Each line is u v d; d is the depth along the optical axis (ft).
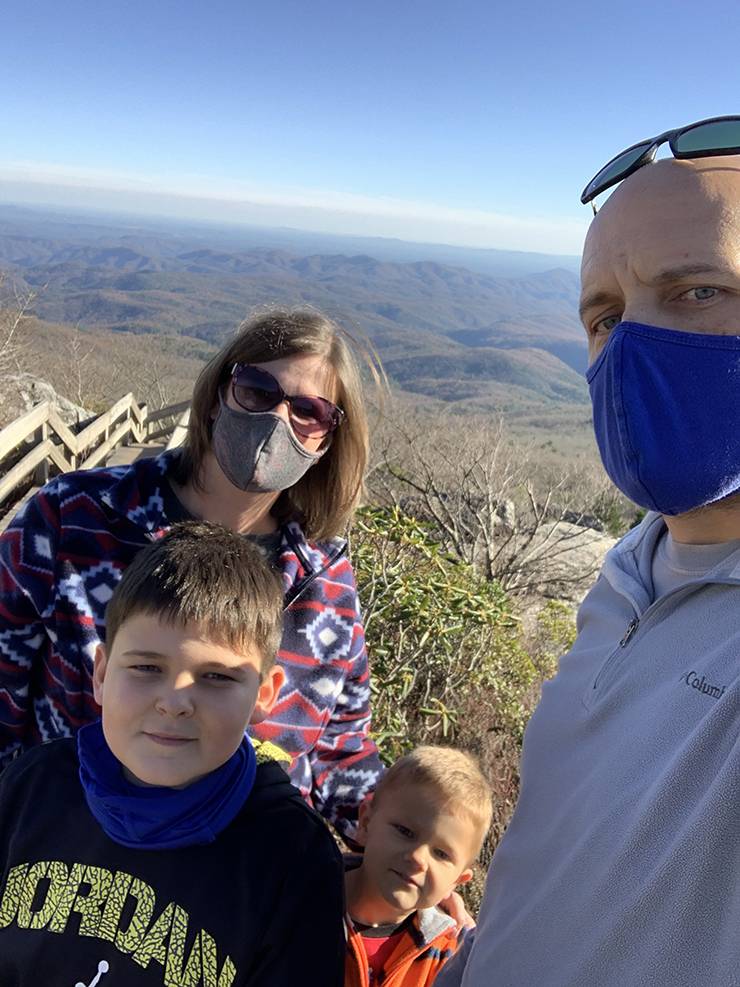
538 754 4.11
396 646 14.23
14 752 5.91
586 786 3.55
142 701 3.95
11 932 4.09
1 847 4.34
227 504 6.27
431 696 15.40
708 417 3.32
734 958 2.55
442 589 14.93
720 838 2.66
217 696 4.03
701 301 3.38
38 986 3.97
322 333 6.07
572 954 3.24
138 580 4.17
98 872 4.04
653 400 3.39
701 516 3.52
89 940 3.94
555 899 3.43
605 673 3.78
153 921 3.91
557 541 31.96
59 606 5.62
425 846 5.49
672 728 3.16
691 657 3.32
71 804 4.25
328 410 6.07
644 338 3.44
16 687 5.77
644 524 4.27
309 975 3.95
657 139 3.63
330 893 4.13
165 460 6.23
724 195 3.33
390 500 32.76
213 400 6.14
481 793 5.70
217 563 4.22
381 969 5.50
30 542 5.69
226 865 3.99
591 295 3.93
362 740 6.87
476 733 15.58
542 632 23.90
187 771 3.92
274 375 5.83
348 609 6.61
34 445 24.76
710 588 3.42
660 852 2.93
